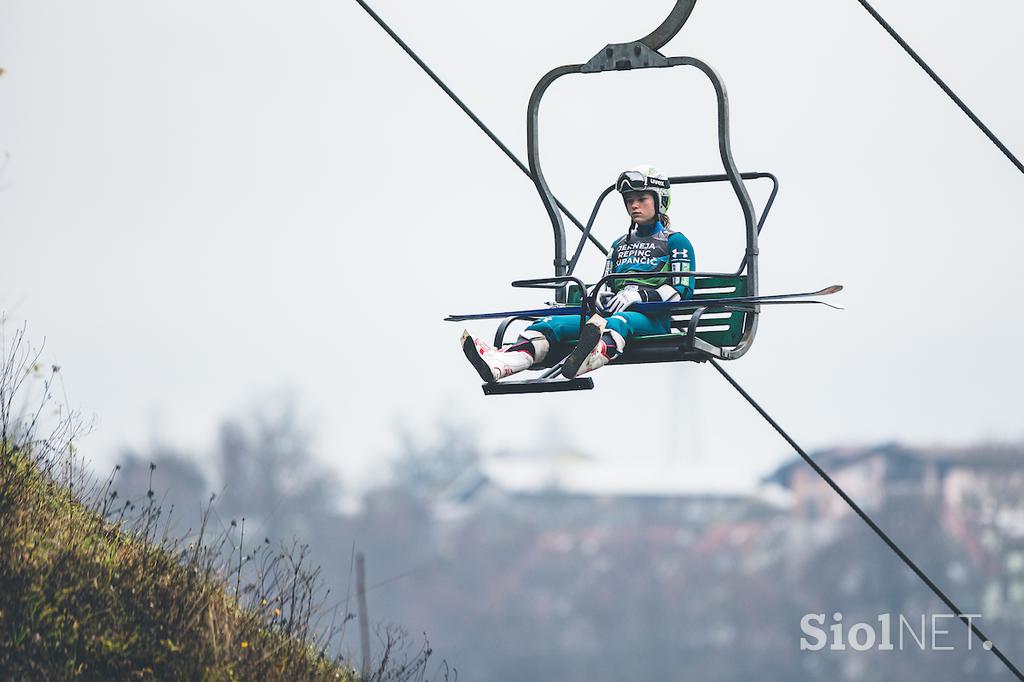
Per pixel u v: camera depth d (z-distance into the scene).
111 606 31.02
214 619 31.33
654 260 33.84
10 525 31.53
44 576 30.91
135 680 30.03
